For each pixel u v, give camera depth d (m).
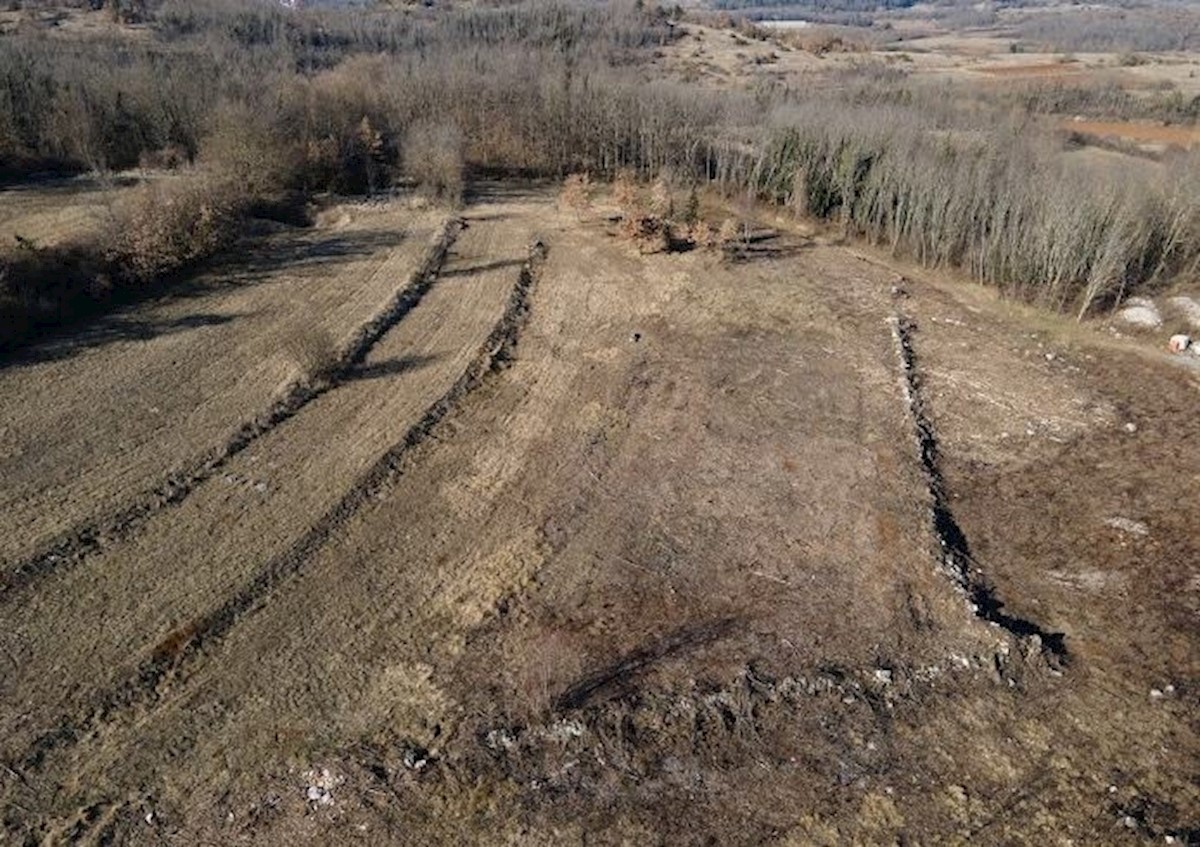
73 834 18.20
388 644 23.31
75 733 20.48
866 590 25.81
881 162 54.97
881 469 31.66
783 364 39.06
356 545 26.95
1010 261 47.78
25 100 59.78
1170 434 34.88
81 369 35.94
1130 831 19.08
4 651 22.47
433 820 18.64
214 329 39.94
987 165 50.88
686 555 27.08
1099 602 26.22
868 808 19.34
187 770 19.72
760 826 18.84
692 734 20.89
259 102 60.12
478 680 22.20
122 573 25.25
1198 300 45.06
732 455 32.25
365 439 32.25
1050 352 41.47
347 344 38.78
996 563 27.84
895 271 50.88
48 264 40.78
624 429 33.72
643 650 23.31
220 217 48.72
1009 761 20.69
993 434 34.84
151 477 29.36
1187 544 28.59
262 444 31.73
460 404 35.12
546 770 19.84
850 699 22.02
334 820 18.58
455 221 55.53
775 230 57.44
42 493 28.23
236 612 24.11
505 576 25.84
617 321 42.84
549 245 52.50
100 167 58.72
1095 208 45.47
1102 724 21.84
